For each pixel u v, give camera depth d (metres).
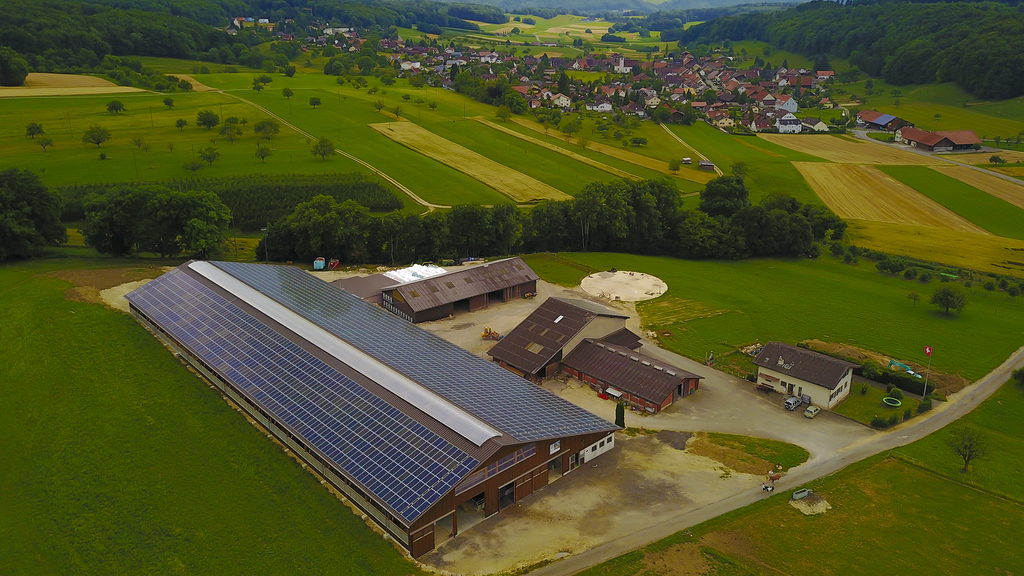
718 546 66.06
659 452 83.44
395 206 193.50
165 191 144.75
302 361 87.94
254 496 70.56
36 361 94.69
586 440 80.12
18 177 135.62
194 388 90.25
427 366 89.12
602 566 62.94
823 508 72.31
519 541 66.50
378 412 76.62
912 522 70.62
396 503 64.00
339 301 111.50
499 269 135.12
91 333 102.81
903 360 109.62
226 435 80.62
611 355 104.12
